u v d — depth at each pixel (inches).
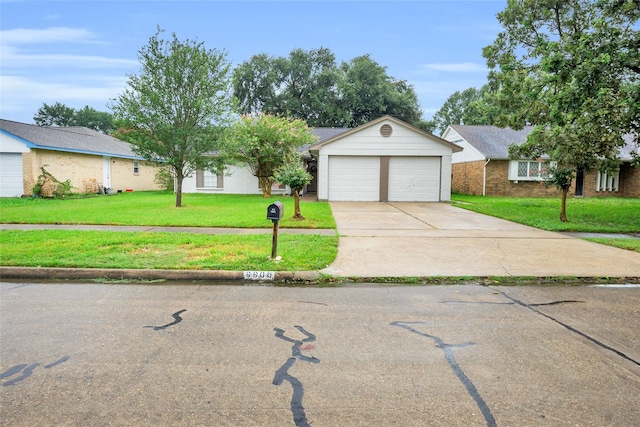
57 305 184.1
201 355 132.3
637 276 234.4
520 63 663.8
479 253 295.6
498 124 676.7
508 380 116.6
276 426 93.8
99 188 893.8
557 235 377.7
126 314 172.1
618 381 116.3
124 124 535.8
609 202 741.3
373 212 551.8
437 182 738.8
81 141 900.6
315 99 1620.3
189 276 232.5
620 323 164.2
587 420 96.7
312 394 108.5
